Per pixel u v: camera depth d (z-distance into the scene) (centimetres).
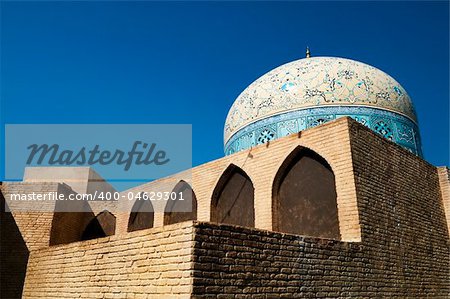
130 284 641
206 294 549
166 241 598
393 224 940
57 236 1426
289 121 1227
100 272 712
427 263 1013
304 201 996
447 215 1171
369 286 803
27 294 898
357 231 837
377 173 951
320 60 1353
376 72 1341
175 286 560
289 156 1031
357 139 929
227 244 592
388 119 1245
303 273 682
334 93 1228
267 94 1305
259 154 1103
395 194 988
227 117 1473
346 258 774
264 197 1052
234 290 579
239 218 1140
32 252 934
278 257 652
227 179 1210
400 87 1371
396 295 867
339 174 902
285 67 1379
